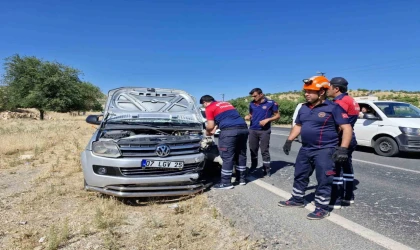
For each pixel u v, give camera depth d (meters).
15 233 3.39
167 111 6.51
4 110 49.12
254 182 5.66
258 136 6.24
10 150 9.03
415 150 8.30
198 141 4.90
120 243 3.14
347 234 3.35
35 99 36.84
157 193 4.27
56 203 4.36
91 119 6.20
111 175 4.25
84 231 3.37
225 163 5.12
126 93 6.40
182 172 4.53
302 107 4.00
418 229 3.47
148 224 3.63
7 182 5.56
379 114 9.17
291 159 8.33
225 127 5.09
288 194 4.86
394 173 6.50
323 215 3.80
